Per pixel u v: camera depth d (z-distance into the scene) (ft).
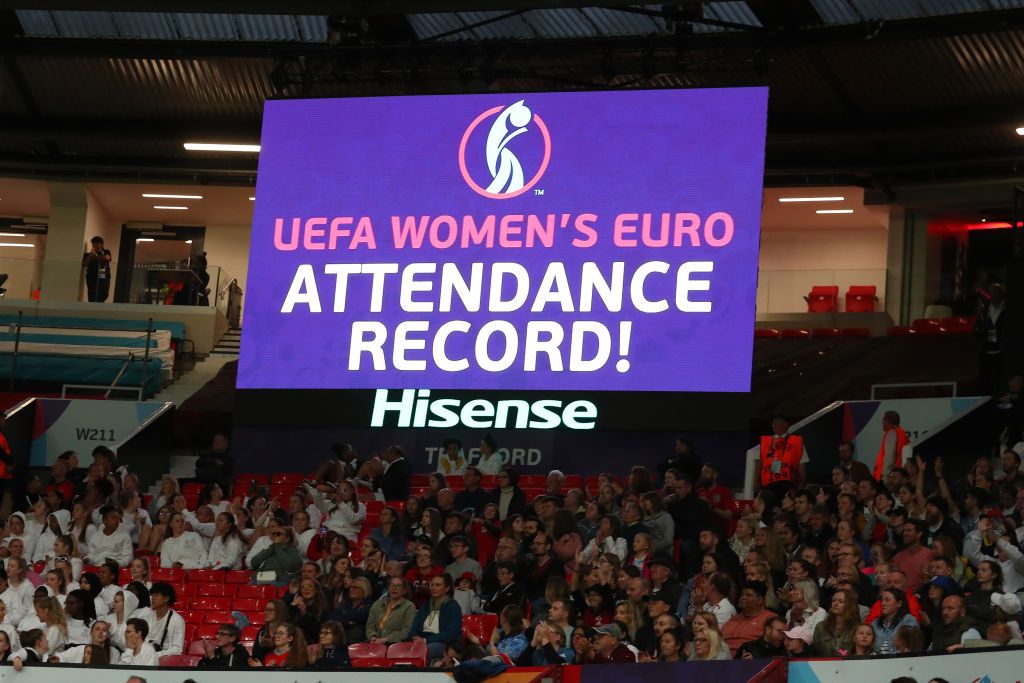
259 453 107.24
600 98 107.04
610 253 104.68
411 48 114.01
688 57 110.42
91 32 134.72
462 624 77.30
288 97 111.75
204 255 150.51
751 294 102.17
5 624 79.92
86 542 95.20
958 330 132.05
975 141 137.90
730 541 85.81
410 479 102.63
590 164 106.11
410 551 89.56
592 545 84.43
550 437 103.30
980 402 105.60
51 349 136.98
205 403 127.65
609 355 103.45
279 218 110.01
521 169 107.14
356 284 108.06
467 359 105.50
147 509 102.27
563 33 127.65
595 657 68.33
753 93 104.99
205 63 138.31
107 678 70.54
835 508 88.63
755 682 61.67
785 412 127.85
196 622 87.81
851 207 152.76
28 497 104.22
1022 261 111.14
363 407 106.52
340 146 110.22
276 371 108.17
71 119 146.61
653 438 101.86
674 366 102.42
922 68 127.95
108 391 132.77
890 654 60.80
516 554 84.43
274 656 73.31
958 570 76.33
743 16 123.34
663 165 105.19
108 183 158.10
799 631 68.23
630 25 125.29
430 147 108.99
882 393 125.08
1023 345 109.81
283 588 88.89
